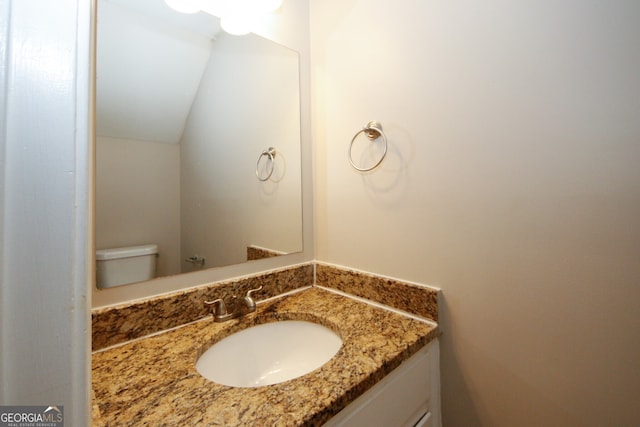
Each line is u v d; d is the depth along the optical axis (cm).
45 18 24
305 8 115
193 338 75
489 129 71
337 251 110
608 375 57
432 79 81
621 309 55
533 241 65
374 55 94
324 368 60
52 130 24
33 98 23
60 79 25
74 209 25
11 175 22
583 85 58
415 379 73
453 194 78
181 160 88
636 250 53
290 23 110
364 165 98
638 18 52
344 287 106
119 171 76
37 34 24
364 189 99
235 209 97
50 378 24
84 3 27
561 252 62
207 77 94
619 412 56
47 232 24
